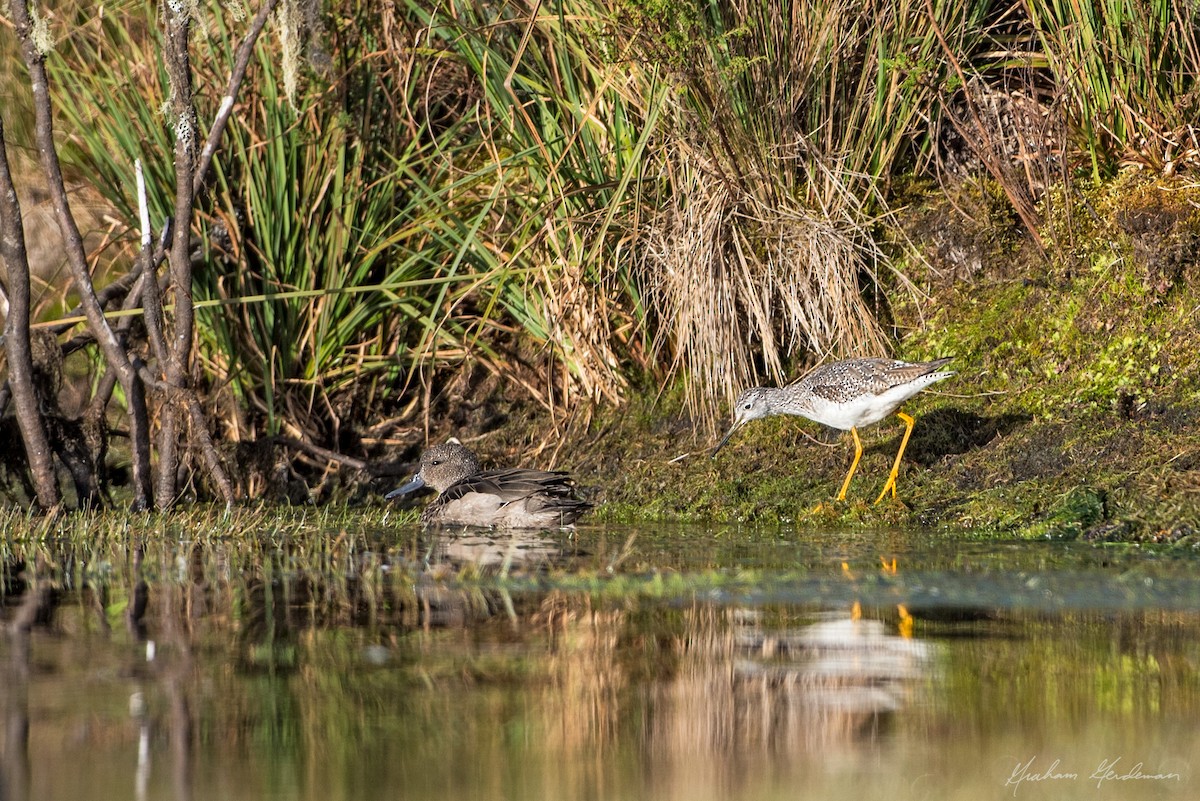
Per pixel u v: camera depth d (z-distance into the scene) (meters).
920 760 5.82
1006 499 12.10
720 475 13.83
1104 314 13.27
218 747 6.00
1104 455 12.15
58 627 8.15
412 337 15.88
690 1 13.59
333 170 15.21
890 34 14.38
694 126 13.98
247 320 15.04
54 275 16.38
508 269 14.49
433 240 15.36
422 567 10.30
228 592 9.32
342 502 14.95
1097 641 7.64
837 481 13.32
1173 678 6.92
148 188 14.70
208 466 13.86
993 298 14.05
